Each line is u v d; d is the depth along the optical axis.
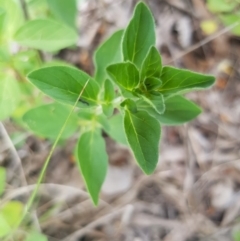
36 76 0.13
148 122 0.13
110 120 0.17
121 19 0.28
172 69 0.12
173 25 0.29
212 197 0.27
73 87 0.14
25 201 0.24
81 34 0.27
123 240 0.25
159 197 0.26
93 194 0.15
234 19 0.25
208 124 0.28
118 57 0.16
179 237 0.26
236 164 0.27
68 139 0.25
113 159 0.26
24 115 0.17
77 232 0.25
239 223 0.26
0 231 0.18
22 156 0.25
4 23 0.17
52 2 0.19
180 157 0.27
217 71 0.28
